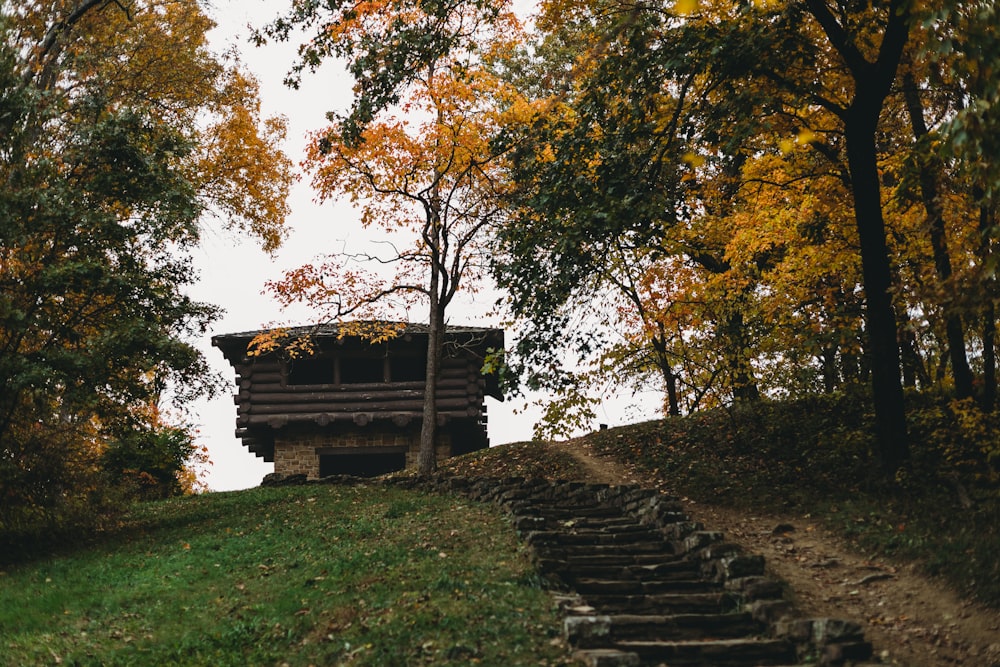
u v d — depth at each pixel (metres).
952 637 10.23
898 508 14.32
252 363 31.52
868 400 19.61
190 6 24.98
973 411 14.95
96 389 17.30
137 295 17.59
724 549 12.07
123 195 17.80
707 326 22.44
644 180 15.63
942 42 10.02
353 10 18.67
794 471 17.06
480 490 17.45
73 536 17.61
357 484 22.64
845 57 15.38
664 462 19.38
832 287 18.70
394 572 11.97
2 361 15.69
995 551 11.80
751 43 14.43
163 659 9.89
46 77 20.05
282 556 13.93
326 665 9.40
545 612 10.21
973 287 12.25
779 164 18.22
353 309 22.53
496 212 22.11
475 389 31.39
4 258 16.56
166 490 26.59
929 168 13.41
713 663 9.58
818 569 12.65
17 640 10.66
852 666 9.23
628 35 15.48
